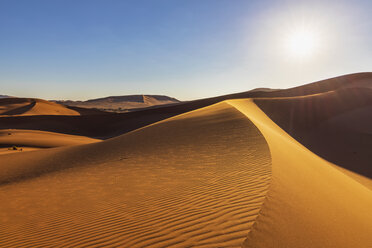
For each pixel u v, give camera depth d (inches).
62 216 232.4
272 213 173.8
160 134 644.7
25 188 357.4
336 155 751.7
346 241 167.0
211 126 612.1
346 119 1151.6
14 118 2687.0
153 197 245.9
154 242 157.5
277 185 226.2
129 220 200.2
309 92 3142.2
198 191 241.9
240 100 1561.3
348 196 268.7
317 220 181.6
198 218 181.3
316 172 321.4
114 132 2378.2
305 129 1062.4
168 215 197.0
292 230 158.2
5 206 283.6
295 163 326.6
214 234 154.7
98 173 386.9
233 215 176.2
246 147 395.2
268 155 330.6
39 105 4286.4
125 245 160.4
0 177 502.9
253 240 142.9
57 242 182.2
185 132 604.4
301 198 210.8
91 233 187.8
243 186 234.2
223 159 352.5
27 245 184.7
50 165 553.9
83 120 2716.5
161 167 365.4
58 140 1318.9
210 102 3363.7
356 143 871.7
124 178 336.2
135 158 453.7
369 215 234.2
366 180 519.5
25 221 232.5
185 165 355.6
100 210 233.0
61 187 335.9
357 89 1614.2
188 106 3267.7
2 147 1082.1
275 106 1395.2
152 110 3127.5
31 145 1137.4
